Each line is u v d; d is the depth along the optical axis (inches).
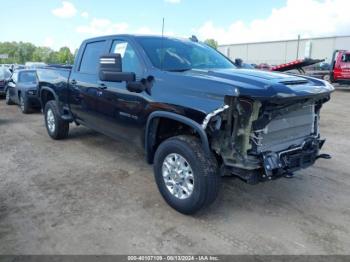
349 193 168.9
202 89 129.6
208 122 125.6
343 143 265.3
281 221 140.7
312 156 149.2
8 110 453.7
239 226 136.6
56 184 179.9
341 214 147.1
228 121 123.3
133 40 173.6
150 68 156.6
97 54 203.3
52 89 255.3
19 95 433.7
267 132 131.3
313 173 196.7
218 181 134.8
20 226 136.1
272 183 180.7
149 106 151.9
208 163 131.8
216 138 130.0
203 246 122.8
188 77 137.3
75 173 196.5
